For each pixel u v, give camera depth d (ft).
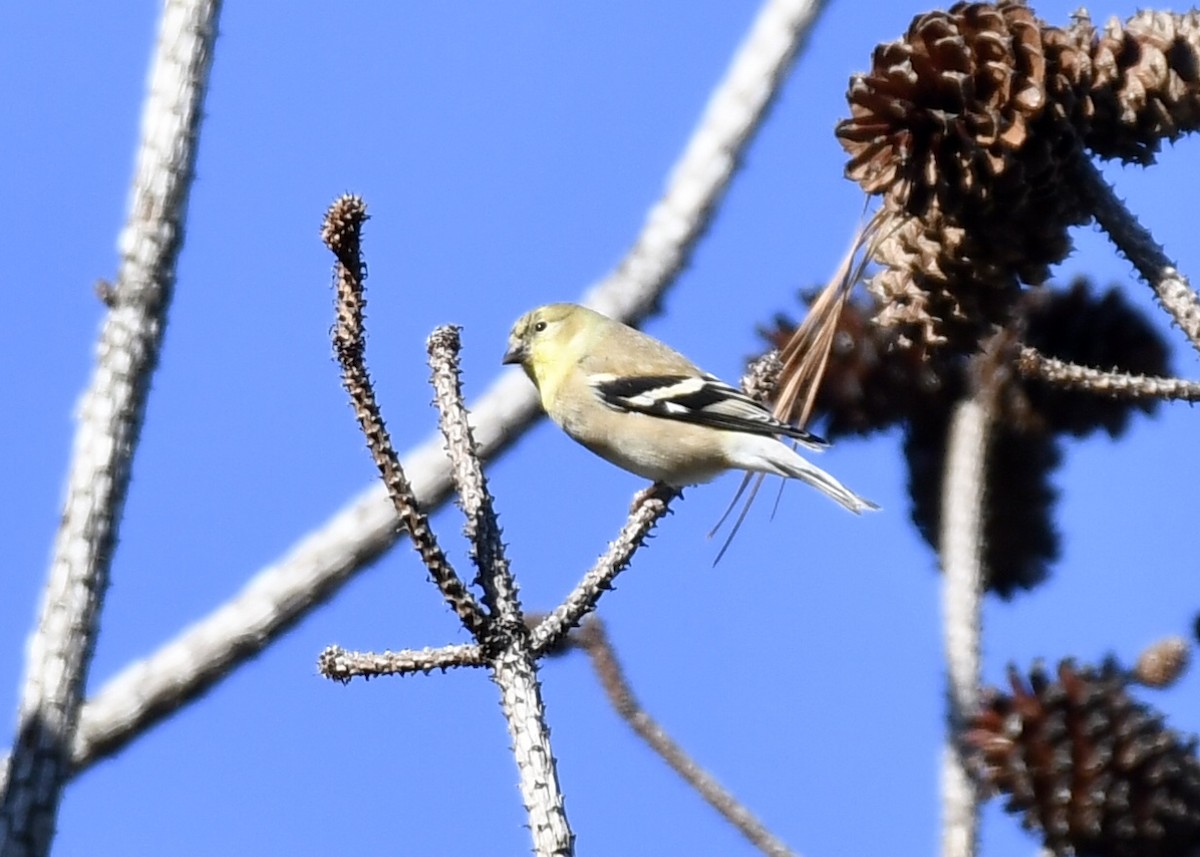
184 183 40.52
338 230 27.53
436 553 27.48
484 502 29.25
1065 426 36.83
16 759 37.32
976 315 34.53
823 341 35.19
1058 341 38.73
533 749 26.76
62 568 38.40
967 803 30.55
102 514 38.70
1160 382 33.19
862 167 34.04
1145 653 31.17
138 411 39.47
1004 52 32.89
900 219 33.94
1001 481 36.29
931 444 36.42
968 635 31.89
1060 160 33.09
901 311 34.88
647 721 35.86
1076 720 30.55
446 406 30.66
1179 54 33.78
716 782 35.37
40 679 37.81
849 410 37.04
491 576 28.17
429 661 27.50
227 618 42.65
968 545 32.76
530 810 26.45
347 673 27.53
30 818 36.83
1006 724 30.66
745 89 46.34
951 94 32.91
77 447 39.22
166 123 40.37
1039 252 33.94
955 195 33.14
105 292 39.75
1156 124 33.91
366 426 27.61
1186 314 32.55
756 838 35.27
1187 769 30.37
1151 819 30.12
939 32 32.94
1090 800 30.19
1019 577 36.40
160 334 39.88
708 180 45.73
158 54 40.93
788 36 46.09
